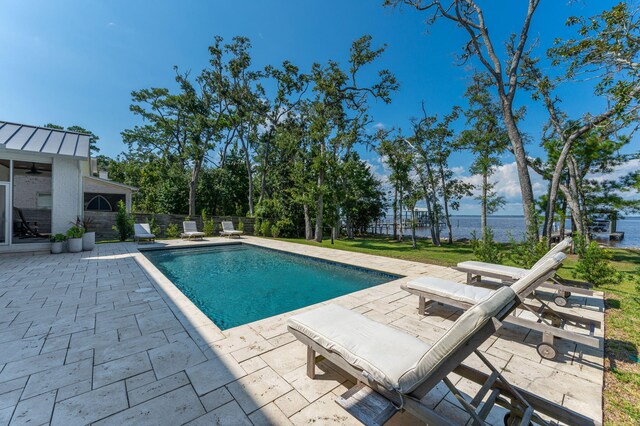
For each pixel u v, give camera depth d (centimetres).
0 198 953
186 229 1450
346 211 2008
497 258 739
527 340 338
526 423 165
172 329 351
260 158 2398
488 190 1591
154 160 2530
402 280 638
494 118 1461
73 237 943
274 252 1157
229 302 577
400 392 166
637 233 3619
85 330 346
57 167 941
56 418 198
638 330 364
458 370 214
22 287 533
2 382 239
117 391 229
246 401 220
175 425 193
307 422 199
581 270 573
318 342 232
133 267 716
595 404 222
